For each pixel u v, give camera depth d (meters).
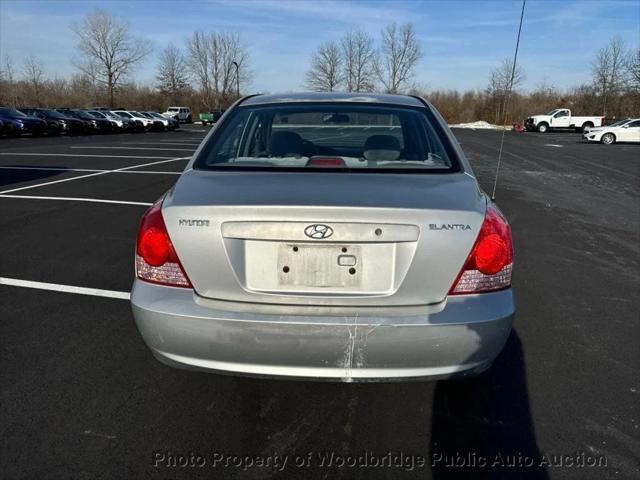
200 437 2.40
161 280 2.18
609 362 3.14
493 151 21.06
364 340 2.04
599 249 5.78
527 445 2.38
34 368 2.96
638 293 4.35
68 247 5.46
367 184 2.31
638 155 19.61
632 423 2.54
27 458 2.23
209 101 75.00
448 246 2.07
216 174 2.49
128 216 6.99
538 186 10.88
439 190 2.29
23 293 4.13
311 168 2.54
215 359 2.13
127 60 69.38
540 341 3.41
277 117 2.97
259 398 2.71
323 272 2.09
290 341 2.06
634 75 48.94
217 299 2.13
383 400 2.71
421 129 2.92
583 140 29.66
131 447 2.32
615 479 2.17
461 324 2.06
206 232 2.09
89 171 12.00
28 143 22.58
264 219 2.06
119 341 3.30
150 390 2.76
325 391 2.78
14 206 7.64
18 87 60.75
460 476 2.19
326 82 61.97
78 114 32.97
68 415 2.53
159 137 29.33
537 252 5.62
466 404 2.68
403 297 2.09
